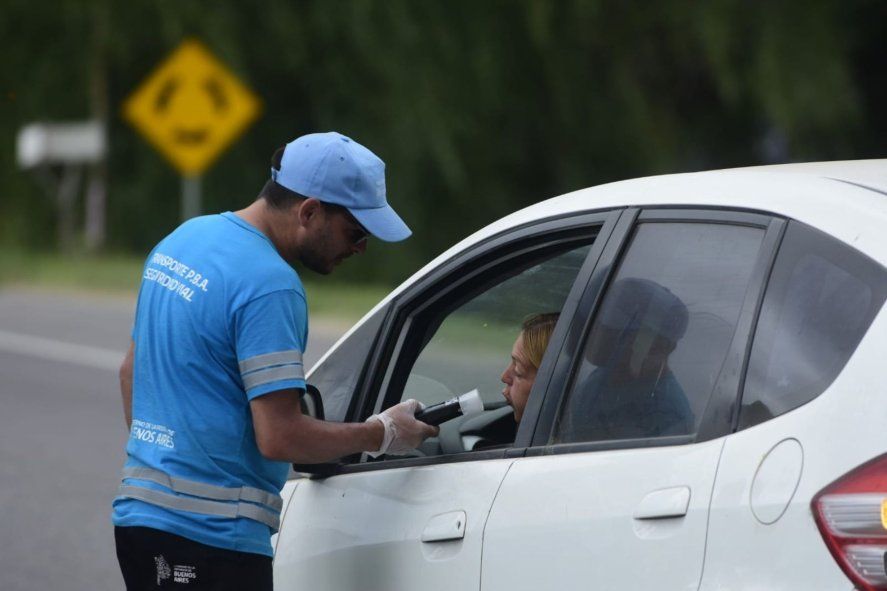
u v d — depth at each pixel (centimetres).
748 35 10231
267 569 1339
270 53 9831
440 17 9875
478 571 1202
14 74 9819
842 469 934
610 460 1122
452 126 9869
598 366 1188
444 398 1455
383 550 1312
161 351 1319
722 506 1003
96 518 3023
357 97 9888
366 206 1320
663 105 10925
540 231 1312
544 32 10031
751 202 1112
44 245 10119
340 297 7150
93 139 8181
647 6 10462
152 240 10044
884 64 13650
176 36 9369
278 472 1347
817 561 930
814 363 993
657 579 1035
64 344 5688
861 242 1005
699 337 1107
